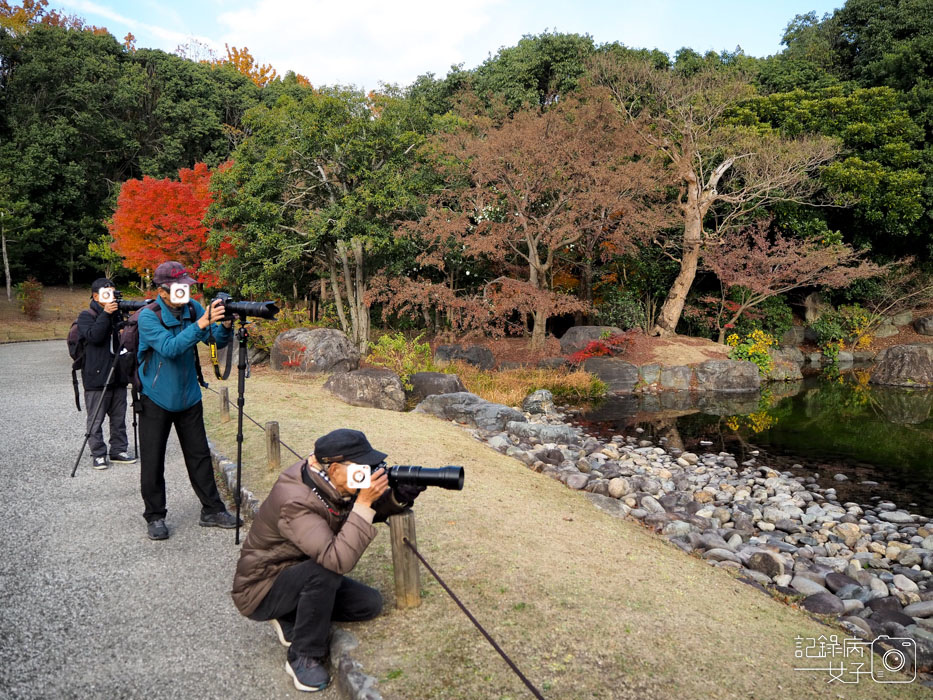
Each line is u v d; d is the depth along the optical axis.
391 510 3.38
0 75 36.84
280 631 3.12
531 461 8.68
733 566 5.61
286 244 17.88
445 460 7.25
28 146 34.12
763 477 9.56
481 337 21.08
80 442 7.38
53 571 4.02
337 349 14.39
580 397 16.53
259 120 17.89
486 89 27.30
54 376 13.46
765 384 19.31
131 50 41.72
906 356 19.44
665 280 24.61
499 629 3.30
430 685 2.81
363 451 2.76
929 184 24.05
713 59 24.88
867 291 26.38
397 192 17.31
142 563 4.16
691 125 20.58
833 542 6.85
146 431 4.41
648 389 17.81
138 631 3.36
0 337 24.89
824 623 4.46
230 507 5.31
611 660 3.08
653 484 8.39
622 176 18.23
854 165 22.58
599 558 4.61
